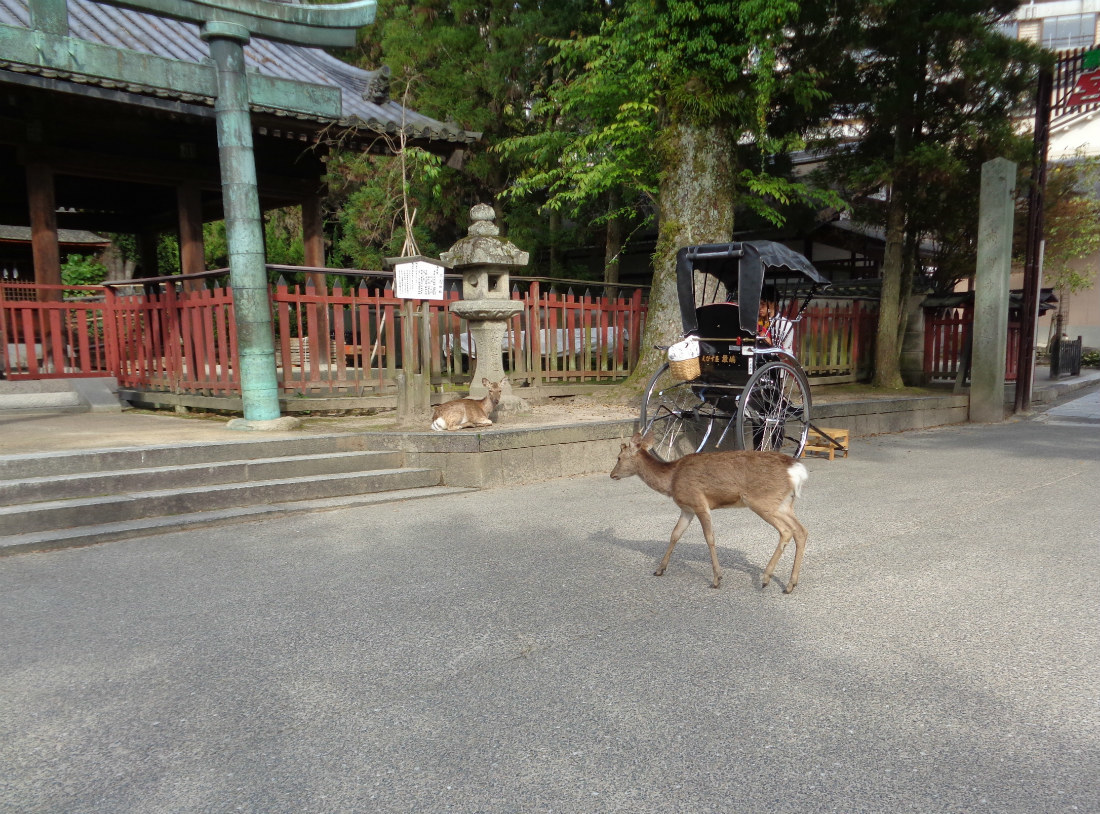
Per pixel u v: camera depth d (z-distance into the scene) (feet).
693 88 34.86
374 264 68.49
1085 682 11.00
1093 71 42.70
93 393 36.63
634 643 12.51
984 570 16.34
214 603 14.46
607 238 70.28
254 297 27.37
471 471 25.68
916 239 54.75
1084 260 98.99
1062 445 35.32
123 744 9.46
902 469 28.96
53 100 34.09
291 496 22.86
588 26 64.28
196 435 26.61
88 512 19.45
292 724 9.93
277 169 45.34
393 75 66.69
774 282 30.01
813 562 17.03
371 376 33.32
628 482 26.73
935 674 11.29
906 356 56.44
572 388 38.34
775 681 11.09
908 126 48.93
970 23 43.19
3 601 14.60
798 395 42.04
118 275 84.74
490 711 10.24
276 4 26.73
